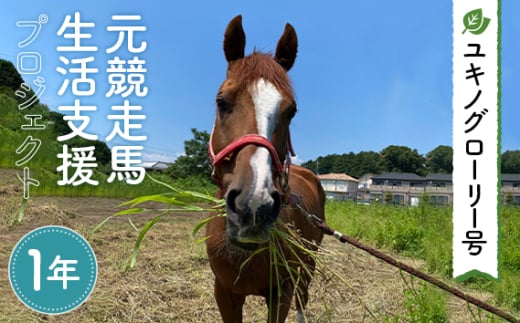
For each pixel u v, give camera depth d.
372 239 8.77
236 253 2.62
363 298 4.92
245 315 4.36
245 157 2.10
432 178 71.94
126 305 4.25
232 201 2.05
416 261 7.47
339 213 12.66
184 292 4.72
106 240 6.55
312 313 4.47
